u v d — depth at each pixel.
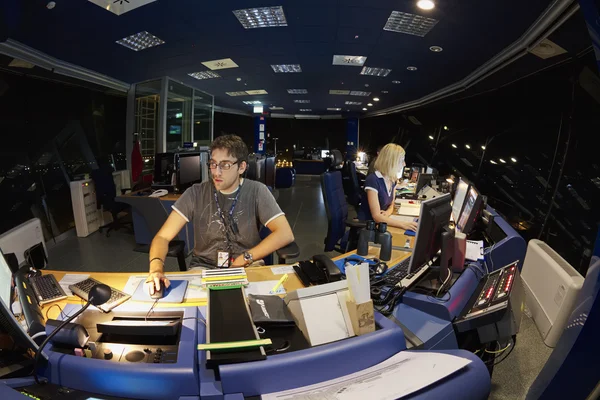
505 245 2.22
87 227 5.17
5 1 2.30
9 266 1.27
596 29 1.13
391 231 2.69
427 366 0.89
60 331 1.01
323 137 16.66
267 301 1.26
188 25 4.21
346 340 0.99
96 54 5.15
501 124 5.80
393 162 3.07
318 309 1.11
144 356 0.98
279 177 10.53
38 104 5.16
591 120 3.54
